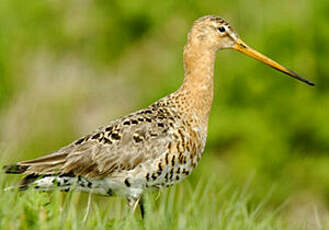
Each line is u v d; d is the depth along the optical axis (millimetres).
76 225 6625
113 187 8453
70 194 8219
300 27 24750
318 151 22547
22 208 6758
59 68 29141
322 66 23953
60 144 25578
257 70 24016
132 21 29797
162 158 8422
